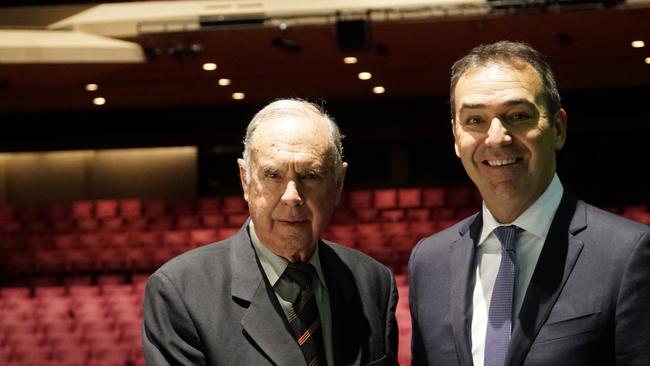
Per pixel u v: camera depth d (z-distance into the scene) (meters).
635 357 1.51
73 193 11.17
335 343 1.62
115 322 6.46
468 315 1.66
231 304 1.62
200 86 9.83
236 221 9.23
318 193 1.55
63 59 7.84
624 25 7.61
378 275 1.77
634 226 1.59
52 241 8.91
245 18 7.68
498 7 7.29
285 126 1.55
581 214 1.63
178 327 1.59
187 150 11.13
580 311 1.54
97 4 8.28
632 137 10.43
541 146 1.58
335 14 7.39
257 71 9.22
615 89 10.36
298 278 1.63
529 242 1.64
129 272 8.51
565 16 7.37
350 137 10.92
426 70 9.32
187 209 9.67
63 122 11.12
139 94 10.12
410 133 10.84
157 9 8.05
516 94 1.56
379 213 9.11
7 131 11.15
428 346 1.70
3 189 11.20
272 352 1.58
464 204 9.27
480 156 1.59
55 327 6.52
